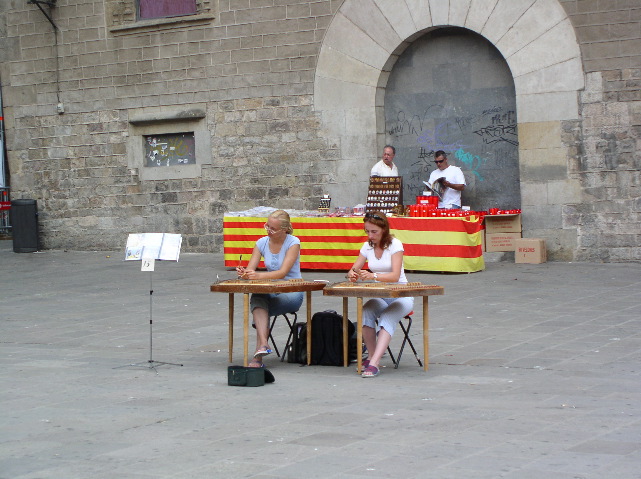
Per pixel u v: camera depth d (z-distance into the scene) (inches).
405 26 653.9
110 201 753.0
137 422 256.8
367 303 328.8
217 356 360.2
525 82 620.4
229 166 709.9
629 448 215.6
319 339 339.3
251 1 693.3
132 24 732.0
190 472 207.6
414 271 576.1
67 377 323.9
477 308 445.7
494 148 649.6
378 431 238.4
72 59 757.9
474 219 578.2
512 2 621.0
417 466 205.6
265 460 214.8
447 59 658.8
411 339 378.9
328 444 227.0
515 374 309.6
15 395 296.5
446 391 287.3
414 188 674.2
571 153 610.5
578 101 607.5
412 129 671.1
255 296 329.7
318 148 682.2
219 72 707.4
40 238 780.0
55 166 770.8
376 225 326.6
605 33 598.2
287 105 689.0
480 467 203.3
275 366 339.6
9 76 780.6
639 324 389.4
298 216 615.5
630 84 593.6
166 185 733.3
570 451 214.1
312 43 678.5
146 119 730.2
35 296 542.6
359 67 667.4
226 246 626.2
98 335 413.7
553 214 616.7
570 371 309.9
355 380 309.7
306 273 602.2
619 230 600.7
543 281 526.6
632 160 595.5
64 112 764.0
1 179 865.5
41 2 752.3
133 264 674.8
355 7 665.0
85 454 225.9
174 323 436.5
